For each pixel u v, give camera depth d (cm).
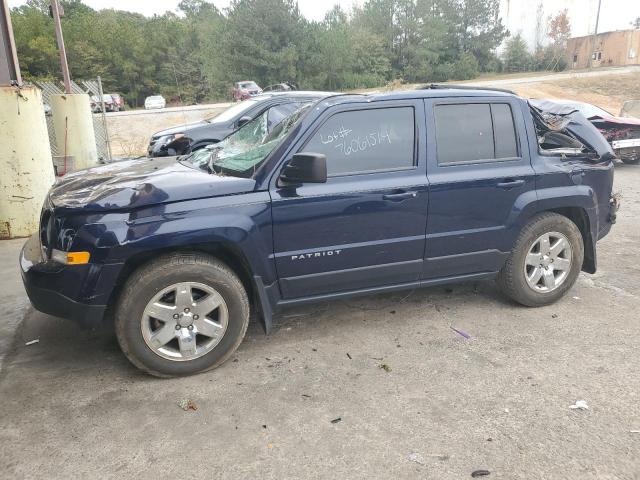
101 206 332
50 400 333
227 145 461
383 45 6128
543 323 436
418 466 271
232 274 363
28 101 691
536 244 454
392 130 398
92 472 270
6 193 698
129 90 6350
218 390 344
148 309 342
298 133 373
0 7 771
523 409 318
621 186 1034
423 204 401
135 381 356
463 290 509
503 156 433
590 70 5703
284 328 432
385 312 461
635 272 556
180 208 342
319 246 380
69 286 333
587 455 278
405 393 337
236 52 5031
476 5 6681
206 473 268
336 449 285
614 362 371
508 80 4753
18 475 268
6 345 408
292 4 5194
